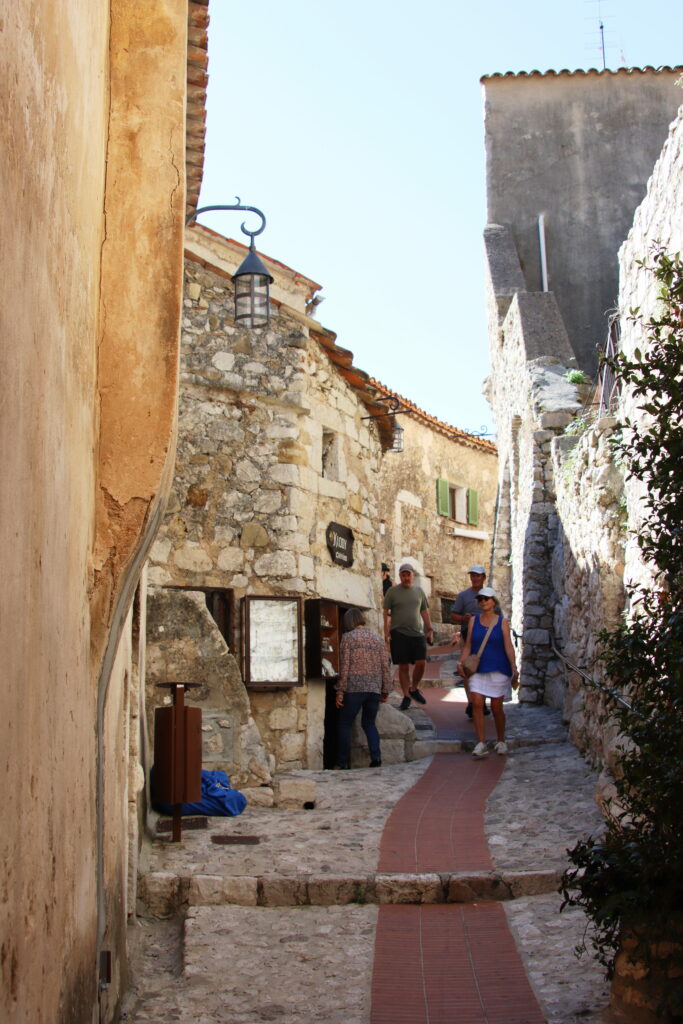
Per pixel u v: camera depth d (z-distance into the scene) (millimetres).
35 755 2777
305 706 11445
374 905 6508
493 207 19328
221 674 9398
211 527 11297
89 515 4133
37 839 2811
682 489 4809
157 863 7012
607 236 19078
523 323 15828
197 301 11539
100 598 4289
